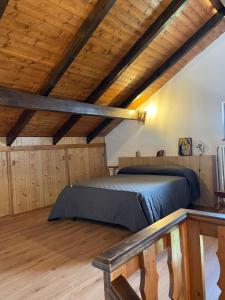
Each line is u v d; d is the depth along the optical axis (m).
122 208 3.54
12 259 2.88
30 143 5.15
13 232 3.80
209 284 2.21
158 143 5.65
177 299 1.39
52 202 5.48
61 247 3.17
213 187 4.74
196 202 4.93
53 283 2.35
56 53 3.45
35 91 3.97
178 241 1.41
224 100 4.75
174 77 5.32
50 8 2.85
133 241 1.13
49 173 5.43
